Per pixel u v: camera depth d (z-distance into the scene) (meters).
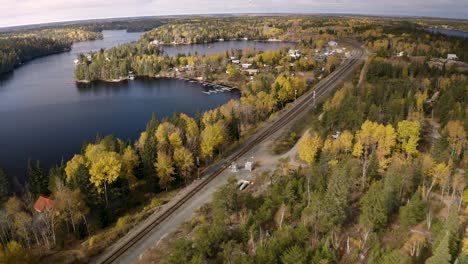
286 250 52.72
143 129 168.25
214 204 71.12
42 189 98.38
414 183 75.00
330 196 63.56
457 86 135.75
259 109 143.88
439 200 72.56
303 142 91.88
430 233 61.44
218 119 120.50
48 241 73.88
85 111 198.25
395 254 49.97
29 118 186.00
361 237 61.19
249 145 114.00
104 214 81.12
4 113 194.75
